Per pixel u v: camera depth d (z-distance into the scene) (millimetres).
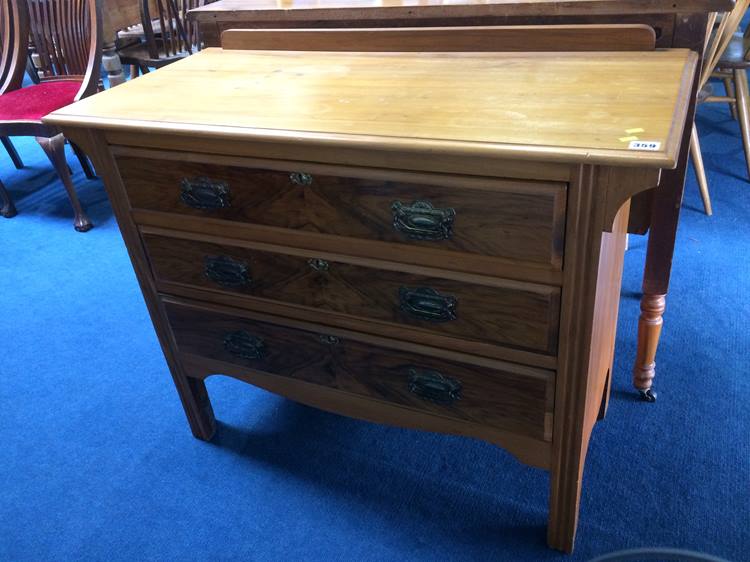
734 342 1611
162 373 1695
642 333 1371
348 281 1026
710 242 2008
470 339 985
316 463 1399
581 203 798
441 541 1210
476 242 886
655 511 1222
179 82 1165
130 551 1242
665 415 1428
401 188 888
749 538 1159
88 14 2363
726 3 982
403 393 1114
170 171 1054
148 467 1421
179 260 1166
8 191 2711
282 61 1233
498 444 1096
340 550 1211
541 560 1158
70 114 1056
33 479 1409
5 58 2477
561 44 1094
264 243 1061
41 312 1957
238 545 1237
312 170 934
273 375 1247
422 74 1066
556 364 947
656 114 823
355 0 1285
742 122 2256
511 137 801
